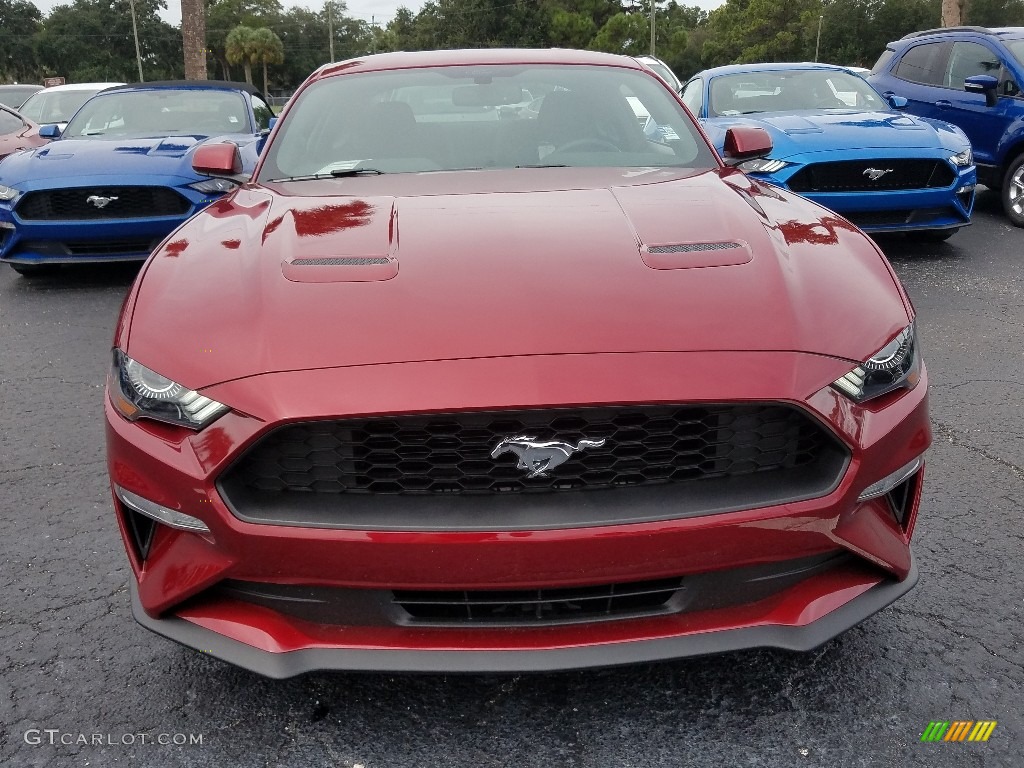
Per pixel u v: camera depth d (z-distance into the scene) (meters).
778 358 1.77
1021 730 1.92
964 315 5.07
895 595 1.93
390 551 1.68
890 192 6.00
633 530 1.68
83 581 2.61
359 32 104.38
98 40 83.62
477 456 1.74
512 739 1.93
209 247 2.24
